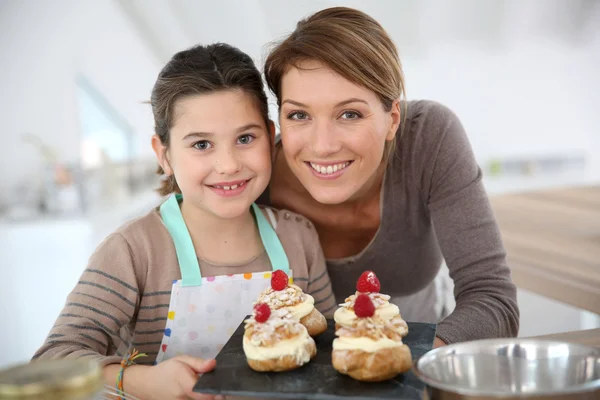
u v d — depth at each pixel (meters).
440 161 1.45
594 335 1.18
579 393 0.73
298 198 1.54
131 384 1.05
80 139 4.12
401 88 1.33
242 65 1.32
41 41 3.89
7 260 3.08
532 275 1.73
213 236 1.35
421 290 1.73
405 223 1.53
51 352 1.14
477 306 1.28
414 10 4.72
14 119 3.87
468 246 1.39
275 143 1.52
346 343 0.96
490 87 5.31
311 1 4.50
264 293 1.22
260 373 0.99
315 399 0.89
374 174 1.45
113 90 4.62
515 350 0.89
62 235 3.10
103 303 1.25
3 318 3.08
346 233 1.56
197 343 1.31
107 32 4.36
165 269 1.32
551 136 5.47
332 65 1.19
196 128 1.24
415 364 0.84
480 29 5.02
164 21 4.54
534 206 2.59
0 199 3.69
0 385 0.62
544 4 4.87
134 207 3.86
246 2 4.45
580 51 5.29
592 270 1.71
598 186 2.99
